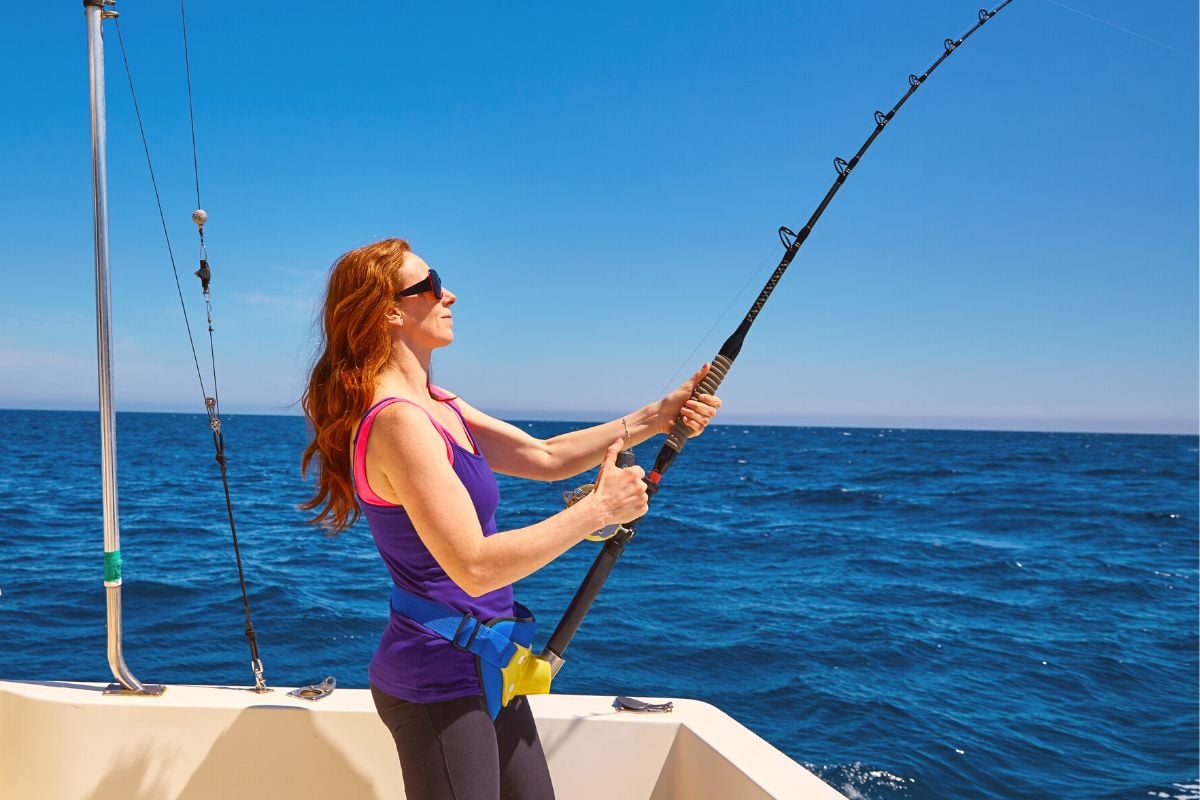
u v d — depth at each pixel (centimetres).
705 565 1330
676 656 788
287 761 190
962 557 1517
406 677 143
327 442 149
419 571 146
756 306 180
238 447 4094
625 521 146
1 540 1260
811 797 155
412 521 138
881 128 197
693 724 190
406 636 145
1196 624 1030
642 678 724
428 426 139
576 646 801
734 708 666
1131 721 676
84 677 657
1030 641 920
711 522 1900
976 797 531
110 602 195
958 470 3997
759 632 884
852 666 789
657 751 192
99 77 199
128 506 1705
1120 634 969
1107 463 4847
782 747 595
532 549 135
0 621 796
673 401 180
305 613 853
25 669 671
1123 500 2667
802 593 1131
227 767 189
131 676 198
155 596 904
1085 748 614
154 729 190
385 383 147
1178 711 702
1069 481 3441
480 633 145
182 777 189
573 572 1172
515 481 2678
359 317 146
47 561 1095
